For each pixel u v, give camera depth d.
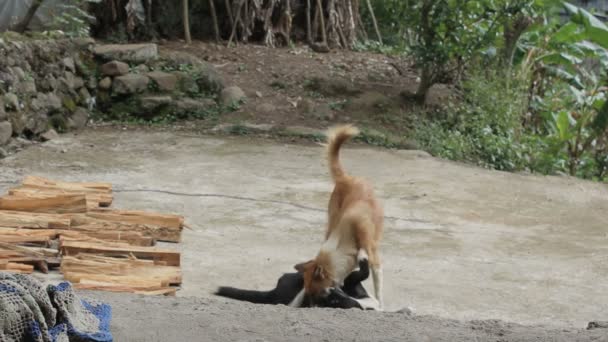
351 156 13.95
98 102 16.25
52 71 15.05
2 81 13.38
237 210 10.38
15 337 4.12
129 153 13.45
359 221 6.80
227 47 20.11
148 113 16.22
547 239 9.85
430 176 12.77
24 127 13.76
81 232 8.40
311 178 12.30
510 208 11.30
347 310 5.60
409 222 10.24
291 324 5.04
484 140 15.66
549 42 18.47
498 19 16.56
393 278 8.04
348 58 20.30
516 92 17.27
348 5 21.69
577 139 17.30
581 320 7.09
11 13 17.31
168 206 10.39
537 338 4.86
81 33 17.03
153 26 20.06
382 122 16.50
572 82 19.34
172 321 4.98
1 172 11.73
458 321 5.38
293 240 9.20
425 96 17.42
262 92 17.55
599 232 10.31
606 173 17.23
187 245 8.79
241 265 8.18
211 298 6.41
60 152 13.30
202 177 12.02
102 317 4.85
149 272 7.36
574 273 8.48
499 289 7.86
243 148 14.17
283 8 20.97
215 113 16.48
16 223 8.48
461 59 17.42
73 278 6.94
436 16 16.67
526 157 15.71
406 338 4.79
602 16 20.55
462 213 10.84
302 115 16.55
